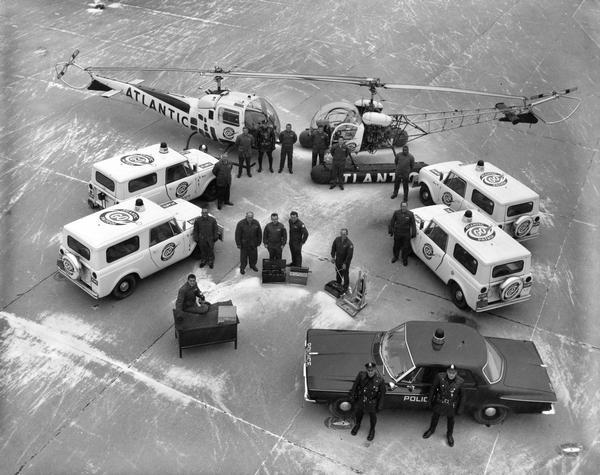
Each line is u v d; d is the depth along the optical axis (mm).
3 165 19172
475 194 16797
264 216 17641
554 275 16141
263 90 24047
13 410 11844
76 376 12625
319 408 12273
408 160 17688
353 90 24453
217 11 30625
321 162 19469
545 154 21375
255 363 13164
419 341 11867
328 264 16062
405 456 11422
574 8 32469
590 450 11711
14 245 16047
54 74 24438
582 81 26000
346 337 12688
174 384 12594
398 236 15594
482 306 14047
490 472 11219
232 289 15078
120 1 31250
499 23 30594
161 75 24625
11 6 30031
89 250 13562
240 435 11656
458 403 11203
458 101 24109
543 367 12250
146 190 16562
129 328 13820
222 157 17094
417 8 31812
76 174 18984
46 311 14148
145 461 11102
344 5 31844
